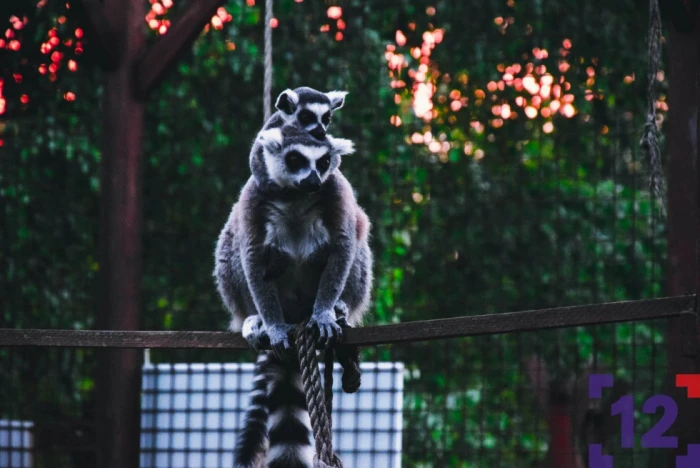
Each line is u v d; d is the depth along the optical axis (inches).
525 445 298.5
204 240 296.7
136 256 234.8
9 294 290.7
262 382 198.7
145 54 237.8
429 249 296.2
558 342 294.0
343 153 194.2
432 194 297.1
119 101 236.7
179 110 300.0
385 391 252.7
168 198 298.2
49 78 289.0
